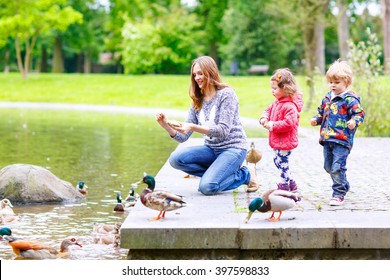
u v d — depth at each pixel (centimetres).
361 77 1841
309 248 675
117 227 842
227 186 877
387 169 1124
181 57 5469
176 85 4109
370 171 1102
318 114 846
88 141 1931
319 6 2745
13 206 1016
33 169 1069
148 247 675
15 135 2073
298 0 2766
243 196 862
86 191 1102
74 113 3122
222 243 673
